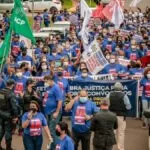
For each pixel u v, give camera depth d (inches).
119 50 1141.1
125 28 1811.0
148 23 1952.5
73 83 895.1
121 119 711.7
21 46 1248.2
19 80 855.1
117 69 962.7
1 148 741.3
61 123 555.2
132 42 1202.6
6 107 711.1
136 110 905.5
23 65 927.7
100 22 1814.7
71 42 1360.7
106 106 622.5
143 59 1053.8
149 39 1466.5
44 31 1667.1
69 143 553.9
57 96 711.7
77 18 1870.1
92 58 930.7
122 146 724.7
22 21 899.4
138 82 895.7
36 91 768.3
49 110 714.8
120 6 1364.4
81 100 661.3
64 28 1685.5
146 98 861.2
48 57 1143.0
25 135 642.2
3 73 902.4
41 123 640.4
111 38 1375.5
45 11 2148.1
